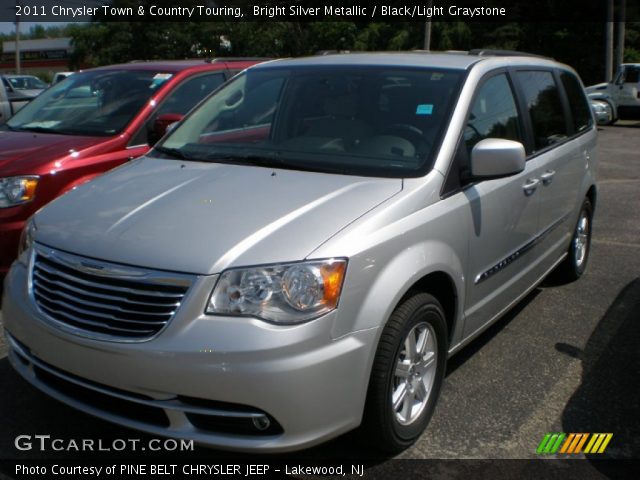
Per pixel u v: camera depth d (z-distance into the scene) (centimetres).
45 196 488
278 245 271
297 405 259
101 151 535
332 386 266
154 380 260
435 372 331
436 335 328
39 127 585
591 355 428
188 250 271
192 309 260
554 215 473
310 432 265
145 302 267
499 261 388
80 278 284
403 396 308
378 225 290
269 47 3000
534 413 355
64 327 279
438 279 329
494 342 445
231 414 258
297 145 372
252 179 334
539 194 433
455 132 351
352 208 296
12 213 474
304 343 258
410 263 295
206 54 3089
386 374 287
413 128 356
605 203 903
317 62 432
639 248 681
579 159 516
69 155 514
